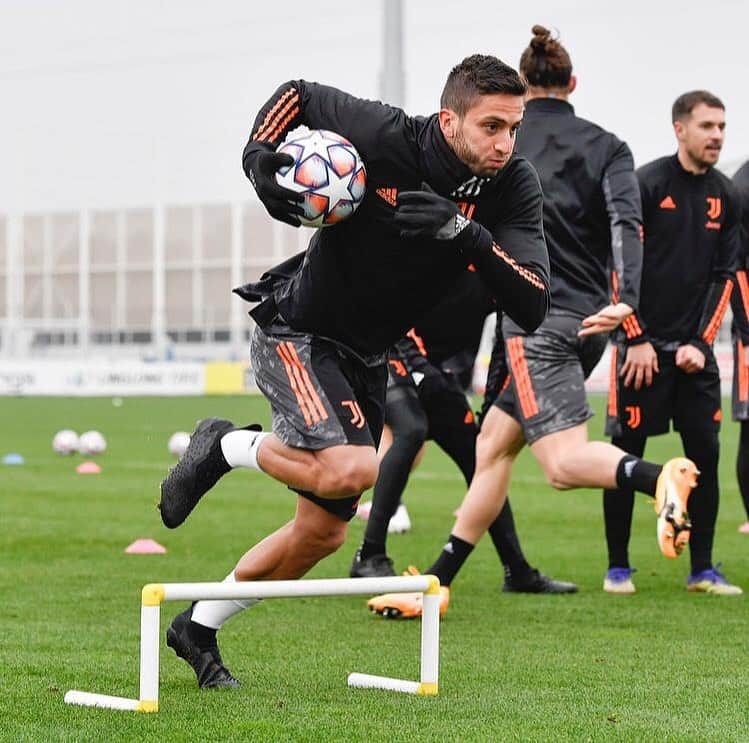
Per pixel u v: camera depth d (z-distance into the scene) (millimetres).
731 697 15414
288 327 15125
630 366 23844
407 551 29531
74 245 143000
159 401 104438
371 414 15648
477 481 22109
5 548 28891
